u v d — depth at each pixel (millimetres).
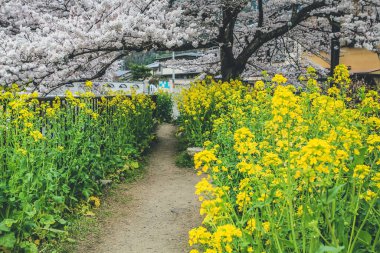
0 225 3799
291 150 3229
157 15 8570
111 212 5668
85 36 7668
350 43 10977
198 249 4383
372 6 10039
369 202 3006
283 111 2691
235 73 11500
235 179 4465
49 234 4438
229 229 2438
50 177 4410
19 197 3975
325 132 3748
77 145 5645
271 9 11781
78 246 4500
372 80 15367
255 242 2854
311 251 2469
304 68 14008
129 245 4625
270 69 14031
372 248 2830
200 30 9898
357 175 2803
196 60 15000
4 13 8375
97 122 6641
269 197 2688
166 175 8055
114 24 7703
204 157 2893
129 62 36531
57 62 7945
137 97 10992
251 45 11164
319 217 2867
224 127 6215
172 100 22562
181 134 12625
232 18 10352
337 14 9805
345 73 5055
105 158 7184
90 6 8523
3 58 7480
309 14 10180
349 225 2867
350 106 6125
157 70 41250
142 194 6645
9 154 4336
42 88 8555
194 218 5449
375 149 3400
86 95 6746
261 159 3557
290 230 2768
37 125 5215
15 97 5297
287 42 14086
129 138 9086
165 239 4785
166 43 8289
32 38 8055
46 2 9359
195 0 9953
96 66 11352
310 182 2504
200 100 9641
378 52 10102
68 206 5414
